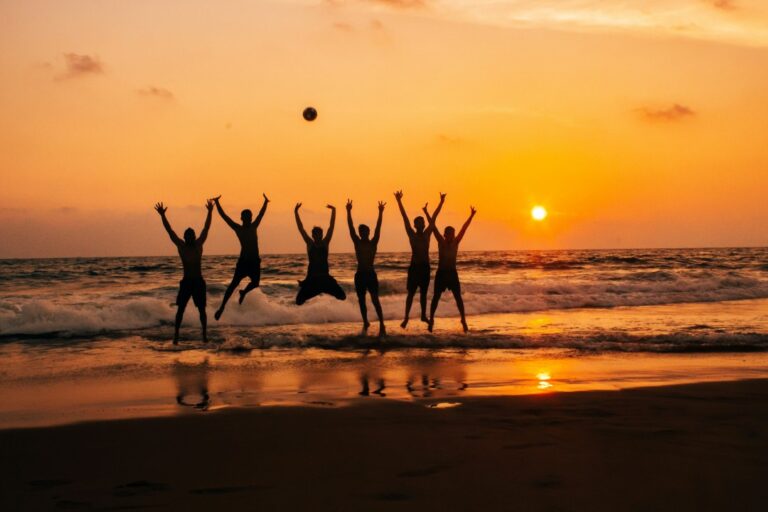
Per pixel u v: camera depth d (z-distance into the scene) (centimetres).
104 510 418
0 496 443
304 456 524
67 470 498
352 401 726
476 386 809
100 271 3988
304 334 1297
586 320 1554
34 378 889
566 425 607
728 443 547
